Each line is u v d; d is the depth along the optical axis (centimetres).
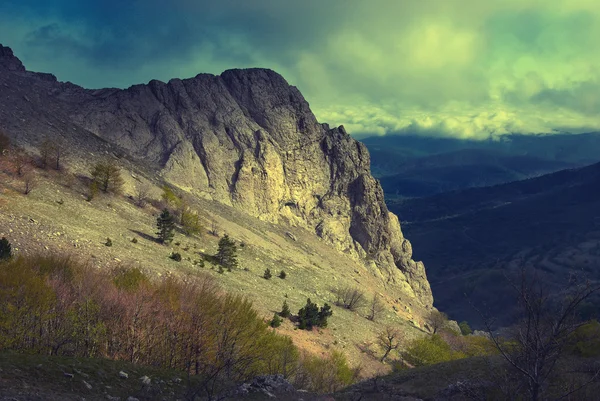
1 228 5647
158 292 3962
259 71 17888
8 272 3253
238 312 4003
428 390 3600
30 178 8200
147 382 2309
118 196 10362
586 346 2700
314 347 7075
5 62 14088
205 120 15750
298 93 18362
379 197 18262
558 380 2341
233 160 15488
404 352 8556
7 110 10962
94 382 2119
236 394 2519
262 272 10512
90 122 13688
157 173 13562
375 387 3800
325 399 2923
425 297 18525
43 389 1855
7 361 2066
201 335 3497
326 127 19262
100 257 6091
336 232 16850
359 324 9750
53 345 3002
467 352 8894
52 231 6303
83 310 3294
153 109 15238
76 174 10100
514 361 1650
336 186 17712
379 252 17700
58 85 14862
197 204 13188
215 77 17075
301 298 9806
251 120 16662
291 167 16838
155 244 8456
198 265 8400
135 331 3409
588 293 1438
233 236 12156
